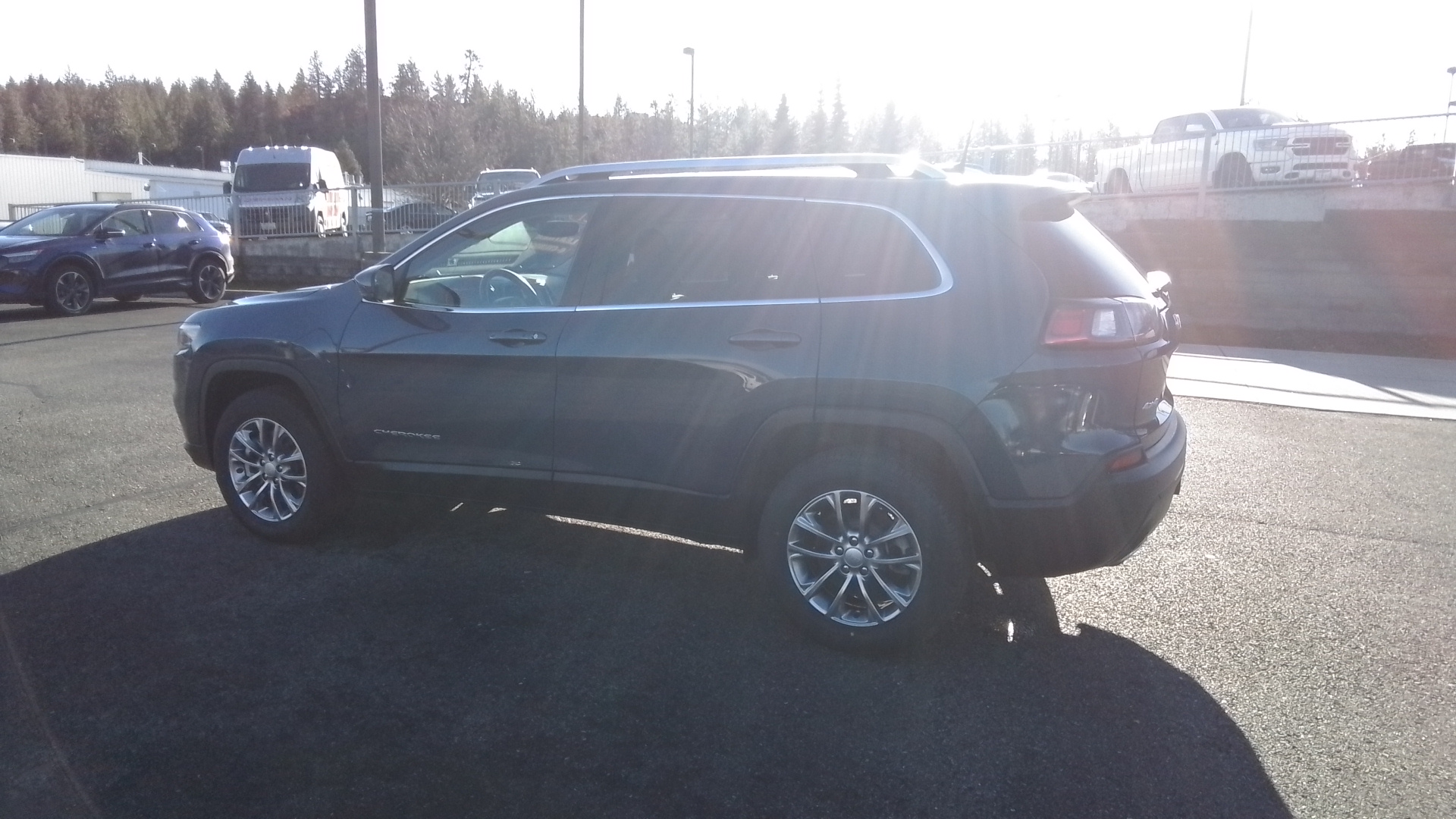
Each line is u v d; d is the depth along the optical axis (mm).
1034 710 3979
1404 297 14734
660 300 4680
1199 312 15828
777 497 4461
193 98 96438
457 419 5062
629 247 4805
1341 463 7773
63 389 10039
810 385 4312
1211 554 5762
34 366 11422
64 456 7461
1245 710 4004
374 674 4176
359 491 5477
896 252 4324
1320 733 3838
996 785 3471
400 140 47344
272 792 3383
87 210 17297
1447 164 14742
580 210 4977
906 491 4219
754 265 4547
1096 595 5148
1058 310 4078
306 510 5516
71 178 40062
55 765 3516
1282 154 15578
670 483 4668
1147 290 4527
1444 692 4148
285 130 95750
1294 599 5117
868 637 4344
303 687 4062
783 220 4543
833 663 4352
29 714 3846
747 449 4473
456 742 3688
